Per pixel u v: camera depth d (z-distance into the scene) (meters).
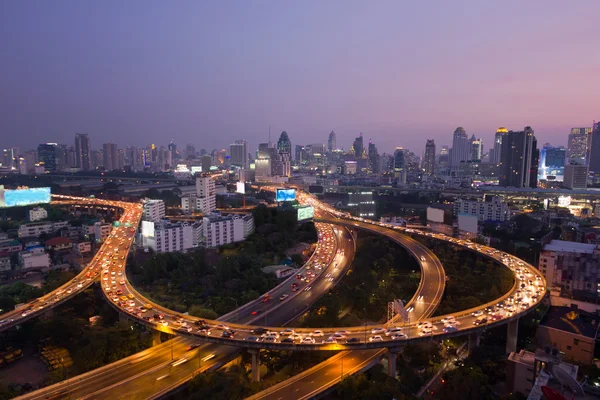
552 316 175.00
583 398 97.50
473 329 161.50
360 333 159.00
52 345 183.88
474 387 141.50
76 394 129.00
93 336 166.62
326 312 190.12
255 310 199.75
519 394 130.25
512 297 198.50
